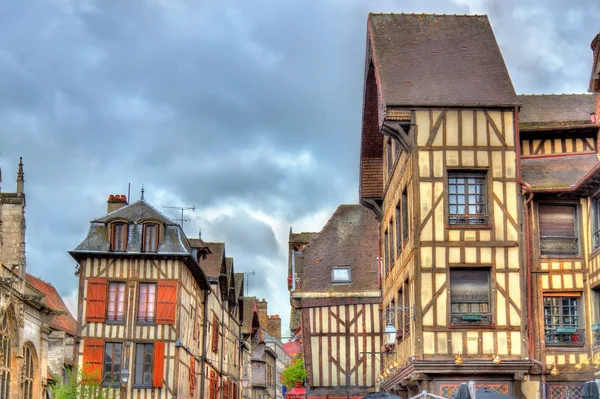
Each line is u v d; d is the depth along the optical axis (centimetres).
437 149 1783
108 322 2822
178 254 2855
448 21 2061
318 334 2583
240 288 4394
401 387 1942
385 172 2347
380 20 2070
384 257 2377
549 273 1769
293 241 3070
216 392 3628
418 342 1711
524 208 1777
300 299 2622
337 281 2642
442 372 1692
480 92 1827
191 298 3084
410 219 1814
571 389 1730
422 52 1958
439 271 1738
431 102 1791
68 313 3888
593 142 1895
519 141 1822
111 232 2888
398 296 2055
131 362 2798
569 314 1775
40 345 2570
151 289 2858
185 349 2939
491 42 1991
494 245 1753
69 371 2781
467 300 1747
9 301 2239
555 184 1783
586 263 1773
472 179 1794
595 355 1706
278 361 6650
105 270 2861
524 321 1727
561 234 1794
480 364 1692
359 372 2539
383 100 1809
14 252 2392
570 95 2081
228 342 4025
